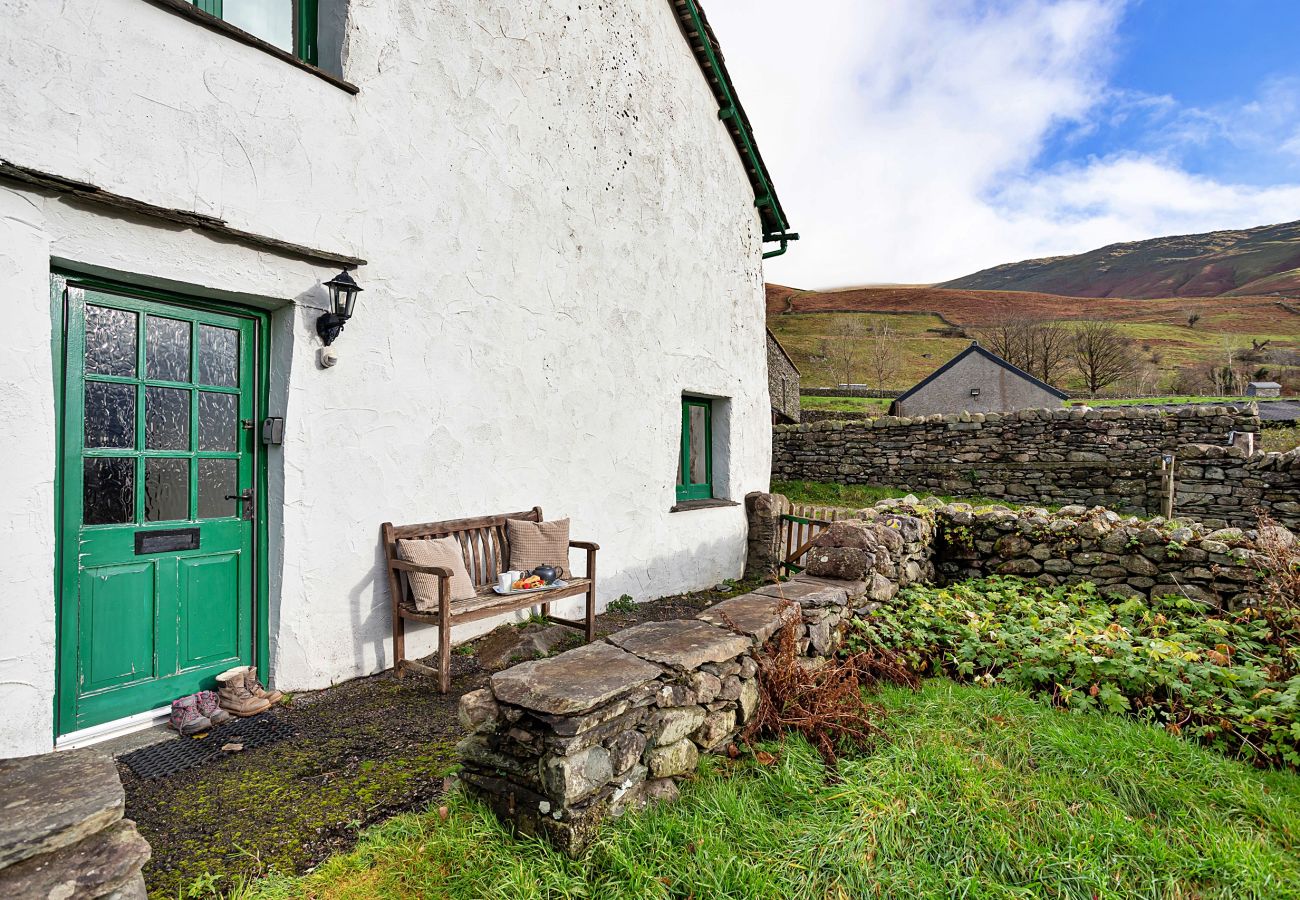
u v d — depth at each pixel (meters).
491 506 4.61
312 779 2.58
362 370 3.79
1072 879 1.96
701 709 2.59
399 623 3.80
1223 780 2.53
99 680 2.92
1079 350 47.62
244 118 3.21
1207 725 2.91
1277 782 2.56
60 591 2.78
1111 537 4.94
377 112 3.84
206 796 2.44
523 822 2.09
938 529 5.72
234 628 3.42
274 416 3.49
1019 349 51.31
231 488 3.42
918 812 2.26
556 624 4.96
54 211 2.60
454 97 4.30
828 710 2.90
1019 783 2.46
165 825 2.24
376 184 3.84
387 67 3.89
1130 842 2.10
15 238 2.50
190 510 3.25
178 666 3.19
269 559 3.51
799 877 1.92
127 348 3.03
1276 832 2.23
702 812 2.24
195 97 3.02
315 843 2.15
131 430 3.03
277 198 3.35
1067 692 3.24
